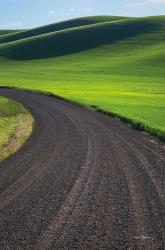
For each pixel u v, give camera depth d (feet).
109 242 28.35
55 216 33.50
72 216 33.53
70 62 461.37
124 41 533.96
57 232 30.12
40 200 37.86
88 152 62.69
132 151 64.08
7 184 43.65
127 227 31.12
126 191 40.98
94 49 518.37
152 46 495.00
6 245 27.84
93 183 44.11
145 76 334.65
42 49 543.80
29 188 41.96
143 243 28.22
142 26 584.40
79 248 27.37
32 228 30.89
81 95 209.97
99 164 54.08
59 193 40.14
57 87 266.57
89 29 589.32
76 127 93.09
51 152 62.59
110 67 394.93
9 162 55.47
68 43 552.00
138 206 36.14
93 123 100.99
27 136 79.92
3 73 396.16
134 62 408.46
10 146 68.44
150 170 50.72
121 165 53.52
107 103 167.84
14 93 215.51
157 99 197.67
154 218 33.09
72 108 143.13
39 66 452.76
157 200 37.91
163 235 29.58
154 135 82.43
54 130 88.12
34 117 116.88
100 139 75.87
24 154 61.11
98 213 34.27
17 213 34.24
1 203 36.96
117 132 85.61
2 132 86.99
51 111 132.98
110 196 39.22
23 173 48.80
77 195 39.50
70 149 65.16
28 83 301.22
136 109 146.92
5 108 130.21
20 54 533.96
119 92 235.81
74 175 47.75
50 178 46.29
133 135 81.87
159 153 62.75
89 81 311.47
